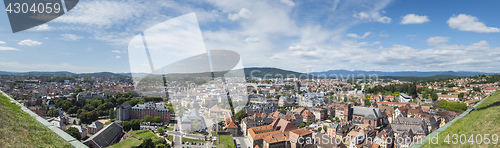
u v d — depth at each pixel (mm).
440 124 116250
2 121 14766
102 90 197000
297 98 199750
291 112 147250
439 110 133250
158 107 131375
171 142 83500
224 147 71500
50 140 15430
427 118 108562
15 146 12844
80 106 151125
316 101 186375
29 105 121188
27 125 16156
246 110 131000
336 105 163750
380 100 198750
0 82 161375
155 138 95375
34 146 13891
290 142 91438
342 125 102062
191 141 70062
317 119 144750
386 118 142125
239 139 100062
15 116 16984
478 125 24797
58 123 96188
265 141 88938
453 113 118750
